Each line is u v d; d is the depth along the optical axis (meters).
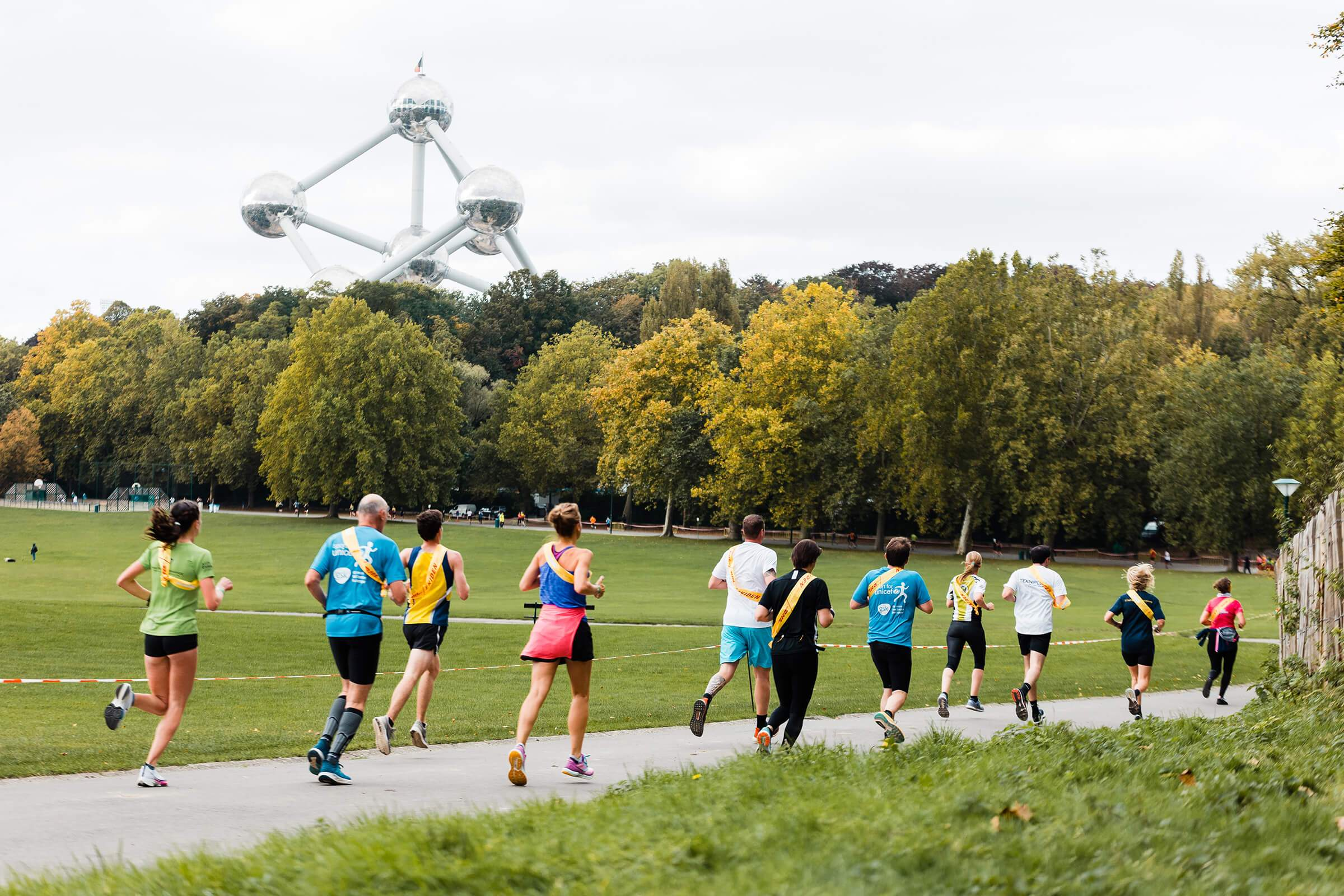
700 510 85.81
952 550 72.62
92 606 28.97
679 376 72.44
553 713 13.57
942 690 13.48
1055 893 4.25
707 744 10.81
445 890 4.39
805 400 65.50
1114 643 25.58
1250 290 67.94
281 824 6.57
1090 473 64.44
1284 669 13.69
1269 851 4.96
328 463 81.06
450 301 124.56
